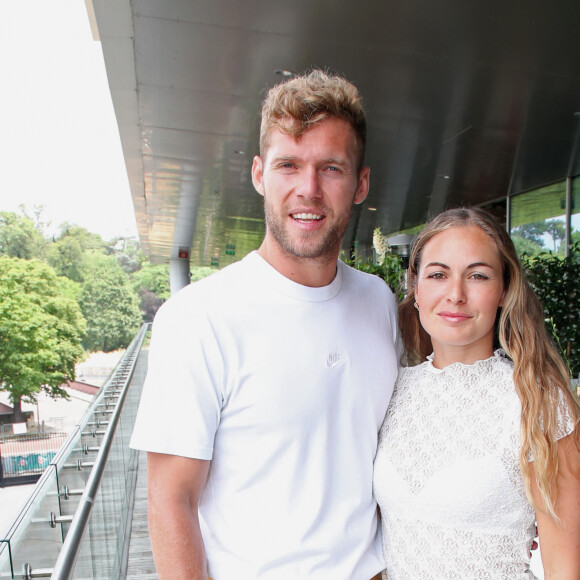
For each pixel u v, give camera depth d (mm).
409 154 6910
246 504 1393
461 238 1473
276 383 1384
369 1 3498
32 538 1652
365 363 1516
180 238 18266
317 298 1446
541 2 3420
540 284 7418
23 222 53906
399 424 1527
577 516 1358
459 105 5172
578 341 6988
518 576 1416
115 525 3180
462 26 3760
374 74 4602
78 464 2451
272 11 3688
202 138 6605
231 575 1390
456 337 1479
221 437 1404
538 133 5953
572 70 4336
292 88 1401
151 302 62281
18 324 38031
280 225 1417
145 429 1335
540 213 8945
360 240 15680
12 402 38375
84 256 55781
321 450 1418
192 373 1345
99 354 55156
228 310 1386
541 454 1338
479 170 7762
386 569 1591
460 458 1419
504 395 1440
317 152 1380
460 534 1410
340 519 1444
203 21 3865
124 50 4332
